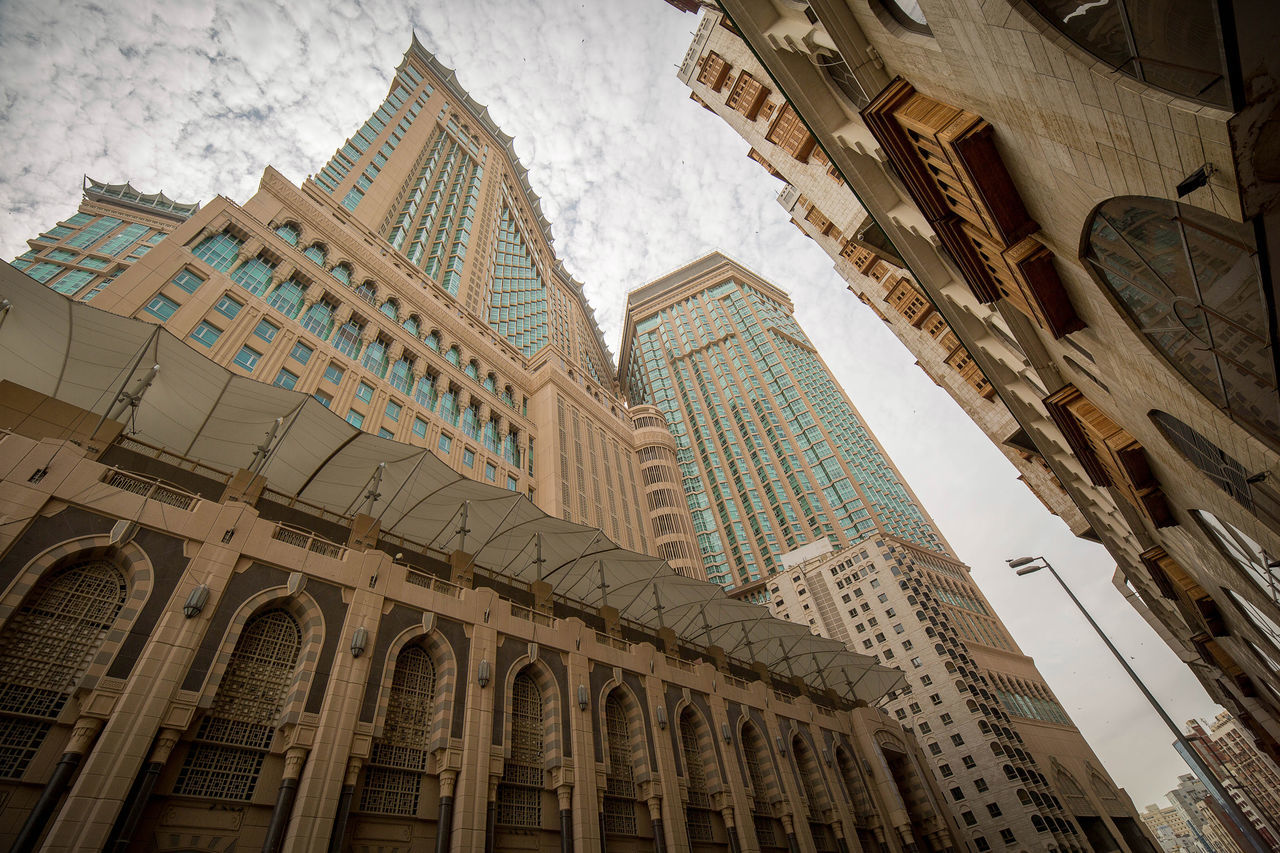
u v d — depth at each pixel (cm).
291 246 4697
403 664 2155
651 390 16175
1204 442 1352
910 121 1290
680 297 18375
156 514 1775
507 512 2909
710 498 12731
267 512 2203
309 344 4284
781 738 3541
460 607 2386
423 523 2973
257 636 1859
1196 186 755
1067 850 6141
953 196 1402
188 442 2509
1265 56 576
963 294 2267
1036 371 2125
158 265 3603
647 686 2955
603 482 7400
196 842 1477
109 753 1390
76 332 2066
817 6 1381
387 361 5034
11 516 1512
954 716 7088
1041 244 1273
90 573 1625
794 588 9462
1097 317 1312
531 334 10275
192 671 1625
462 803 1933
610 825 2414
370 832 1762
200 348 3512
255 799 1612
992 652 9306
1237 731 17362
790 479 11988
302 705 1775
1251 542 1641
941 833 4162
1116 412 1841
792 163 4344
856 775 3962
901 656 7844
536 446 6706
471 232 9475
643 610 3828
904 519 11638
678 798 2675
